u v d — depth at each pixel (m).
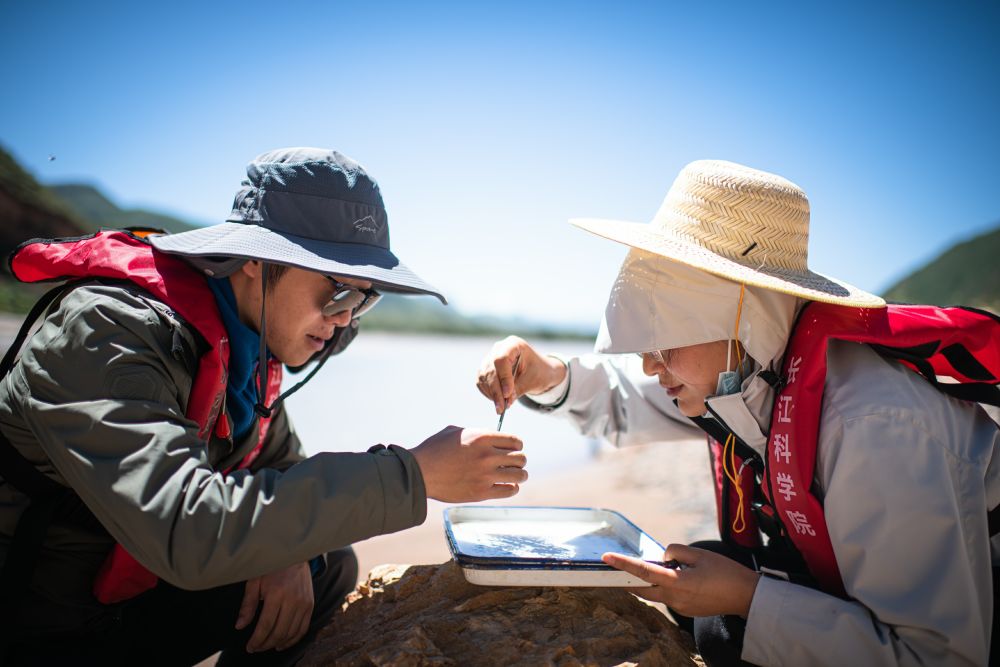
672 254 1.51
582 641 1.41
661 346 1.59
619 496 4.00
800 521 1.48
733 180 1.63
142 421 1.25
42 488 1.37
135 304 1.34
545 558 1.41
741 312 1.54
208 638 1.64
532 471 4.85
